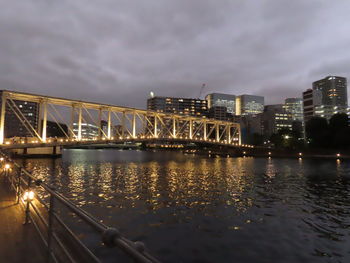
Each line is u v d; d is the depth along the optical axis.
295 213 18.92
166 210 19.03
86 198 23.17
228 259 10.93
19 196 9.34
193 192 27.16
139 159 102.38
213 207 20.34
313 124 112.06
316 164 72.50
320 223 16.45
